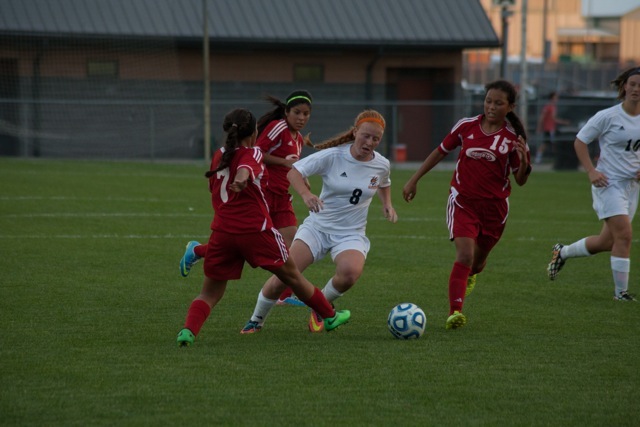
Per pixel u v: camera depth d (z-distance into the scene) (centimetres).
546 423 1859
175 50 10481
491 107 2753
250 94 10925
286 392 2039
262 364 2278
